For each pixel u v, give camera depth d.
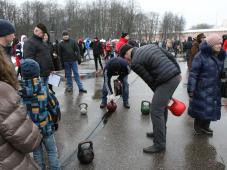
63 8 77.38
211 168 4.77
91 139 5.93
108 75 7.52
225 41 10.54
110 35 73.12
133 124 6.81
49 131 3.92
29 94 3.67
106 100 8.17
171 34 91.31
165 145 5.37
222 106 8.48
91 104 8.58
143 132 6.30
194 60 5.84
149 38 85.12
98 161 4.98
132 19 75.62
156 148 5.29
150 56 4.99
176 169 4.72
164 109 5.26
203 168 4.77
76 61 10.20
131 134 6.19
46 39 7.69
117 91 7.69
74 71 10.20
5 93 2.44
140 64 5.04
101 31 74.12
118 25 74.12
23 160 2.59
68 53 10.04
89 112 7.77
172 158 5.09
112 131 6.38
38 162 4.11
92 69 18.06
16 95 2.49
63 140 5.87
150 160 5.01
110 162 4.94
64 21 75.00
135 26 78.12
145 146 5.57
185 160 5.02
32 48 7.04
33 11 71.62
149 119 7.16
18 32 64.44
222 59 5.98
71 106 8.39
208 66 5.77
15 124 2.43
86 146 4.92
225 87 5.99
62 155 5.17
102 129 6.51
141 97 9.63
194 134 6.21
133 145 5.62
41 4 74.38
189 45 18.28
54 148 4.09
